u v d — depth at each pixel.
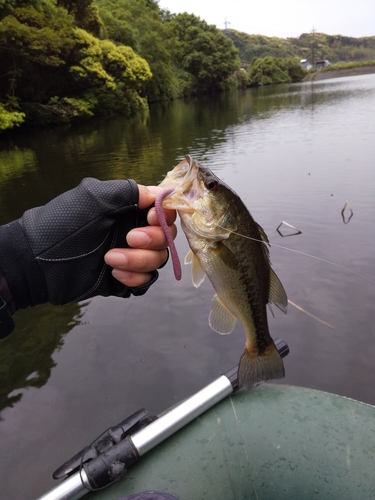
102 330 1.12
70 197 0.34
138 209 0.36
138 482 0.42
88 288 0.35
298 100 8.79
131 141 4.63
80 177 2.96
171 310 1.18
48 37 5.39
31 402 0.89
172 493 0.42
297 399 0.50
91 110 7.29
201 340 1.05
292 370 0.93
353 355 0.96
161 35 11.24
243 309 0.45
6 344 1.09
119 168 3.19
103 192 0.34
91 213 0.33
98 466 0.41
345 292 1.19
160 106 10.10
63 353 1.04
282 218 1.78
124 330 1.11
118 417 0.84
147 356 1.00
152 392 0.90
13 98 5.53
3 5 5.02
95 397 0.89
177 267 0.35
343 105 6.86
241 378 0.47
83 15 7.29
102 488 0.42
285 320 1.09
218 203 0.42
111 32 8.69
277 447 0.45
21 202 2.42
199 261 0.43
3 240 0.33
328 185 2.18
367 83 13.61
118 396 0.89
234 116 6.59
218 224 0.42
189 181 0.41
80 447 0.78
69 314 1.21
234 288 0.44
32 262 0.33
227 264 0.43
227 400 0.50
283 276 1.30
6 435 0.81
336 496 0.41
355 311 1.11
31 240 0.33
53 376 0.96
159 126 5.96
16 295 0.33
